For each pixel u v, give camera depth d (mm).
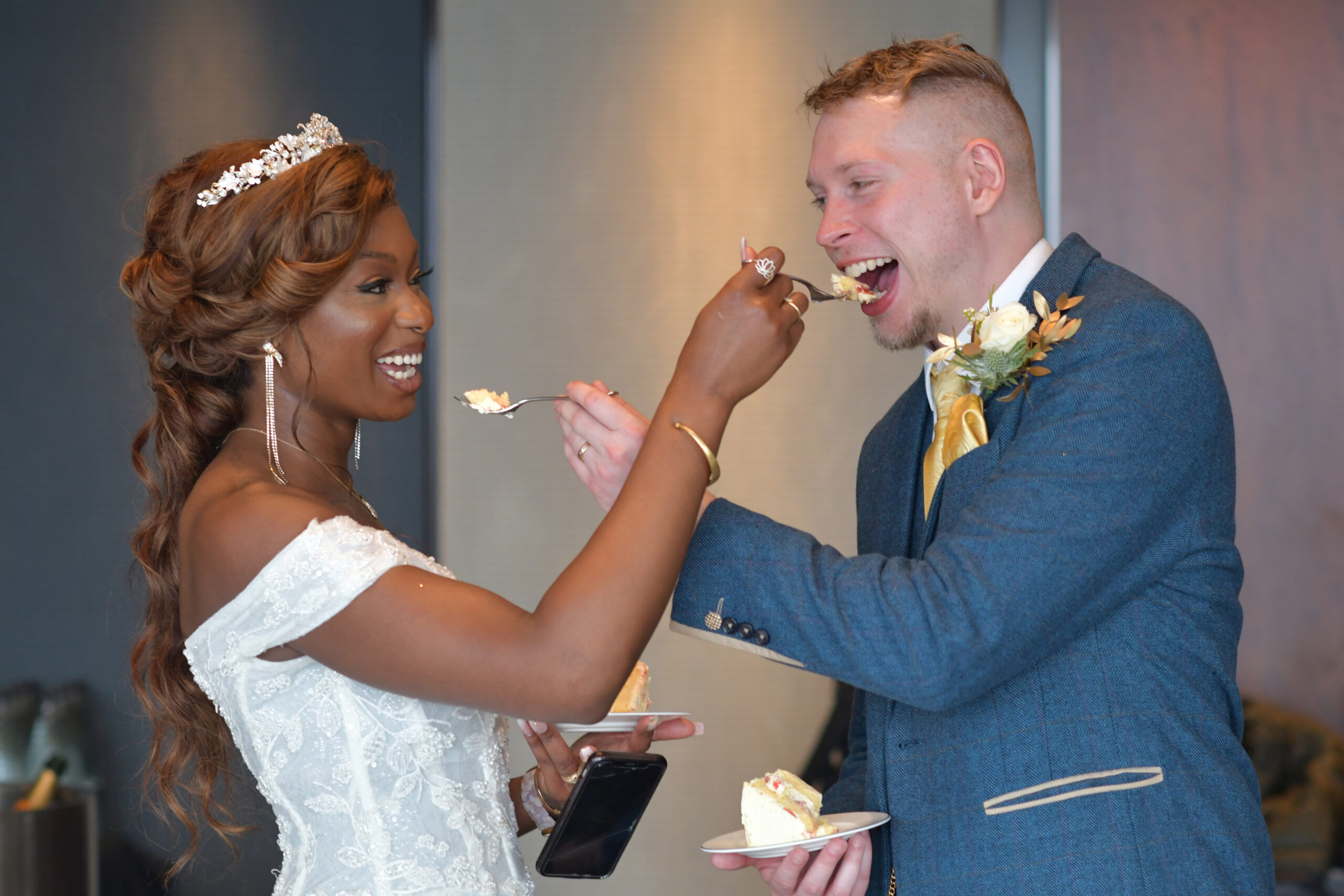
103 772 3314
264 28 3467
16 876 3184
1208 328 3482
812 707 3467
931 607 1271
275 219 1361
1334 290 3471
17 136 3422
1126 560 1319
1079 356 1400
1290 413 3473
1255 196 3486
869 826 1430
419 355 1473
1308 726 3336
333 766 1323
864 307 1668
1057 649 1371
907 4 3518
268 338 1367
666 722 1690
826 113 1641
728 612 1379
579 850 1441
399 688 1237
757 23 3535
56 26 3432
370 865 1312
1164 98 3488
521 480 3496
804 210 3525
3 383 3396
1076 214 3492
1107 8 3490
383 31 3494
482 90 3523
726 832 3449
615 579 1185
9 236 3410
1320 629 3453
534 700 1180
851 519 3500
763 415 3500
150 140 3436
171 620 1510
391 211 1452
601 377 3520
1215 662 1409
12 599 3361
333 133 1477
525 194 3523
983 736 1390
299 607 1238
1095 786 1345
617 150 3533
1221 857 1335
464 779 1388
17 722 3305
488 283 3516
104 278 3416
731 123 3531
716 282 3529
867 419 3504
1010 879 1347
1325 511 3461
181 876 3223
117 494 3395
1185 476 1355
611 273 3527
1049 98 3496
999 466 1373
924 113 1571
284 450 1411
